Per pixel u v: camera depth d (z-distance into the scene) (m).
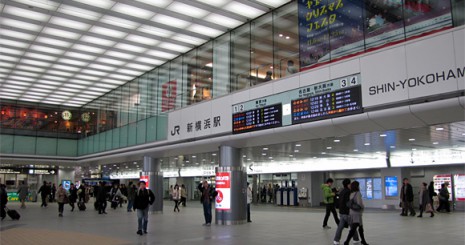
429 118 11.40
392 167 27.66
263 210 26.36
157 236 12.51
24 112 33.16
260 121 15.27
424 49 10.79
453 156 24.47
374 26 12.52
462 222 16.08
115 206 26.98
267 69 15.96
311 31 14.47
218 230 14.12
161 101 22.09
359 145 19.44
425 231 13.12
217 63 18.66
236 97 16.56
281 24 15.77
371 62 11.95
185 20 17.16
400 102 11.14
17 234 13.09
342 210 10.14
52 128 33.97
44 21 17.52
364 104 11.96
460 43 10.12
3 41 19.91
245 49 17.22
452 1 10.80
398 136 16.42
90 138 31.88
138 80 25.41
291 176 36.47
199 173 39.25
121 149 26.00
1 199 18.42
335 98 12.78
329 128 13.15
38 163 34.06
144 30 18.30
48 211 24.19
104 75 25.27
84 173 40.91
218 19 17.06
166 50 20.75
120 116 27.00
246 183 17.61
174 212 24.33
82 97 31.45
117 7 16.08
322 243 10.77
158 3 15.79
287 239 11.60
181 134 19.62
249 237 12.12
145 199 13.12
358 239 10.77
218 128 17.25
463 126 13.89
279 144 18.81
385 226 14.81
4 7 16.11
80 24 17.77
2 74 25.42
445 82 10.28
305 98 13.74
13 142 32.38
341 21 13.51
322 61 13.89
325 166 29.69
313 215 21.31
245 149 20.77
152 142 22.08
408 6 11.76
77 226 15.60
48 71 24.69
